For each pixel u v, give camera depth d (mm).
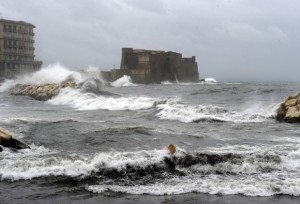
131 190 8430
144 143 13234
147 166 9805
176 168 9930
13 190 8328
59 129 16375
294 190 8367
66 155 11039
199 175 9492
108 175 9305
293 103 20953
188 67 133375
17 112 26406
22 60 118938
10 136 12352
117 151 11891
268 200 7879
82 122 19016
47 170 9438
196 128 17344
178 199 7930
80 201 7801
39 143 13109
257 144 13211
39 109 29312
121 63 122812
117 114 23734
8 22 115500
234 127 17812
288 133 15945
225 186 8648
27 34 121125
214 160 10211
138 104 27656
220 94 43375
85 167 9539
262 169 9883
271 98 35656
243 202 7762
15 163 9789
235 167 9875
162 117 21625
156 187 8625
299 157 10742
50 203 7688
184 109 22859
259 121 20109
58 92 42469
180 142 13461
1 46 114125
